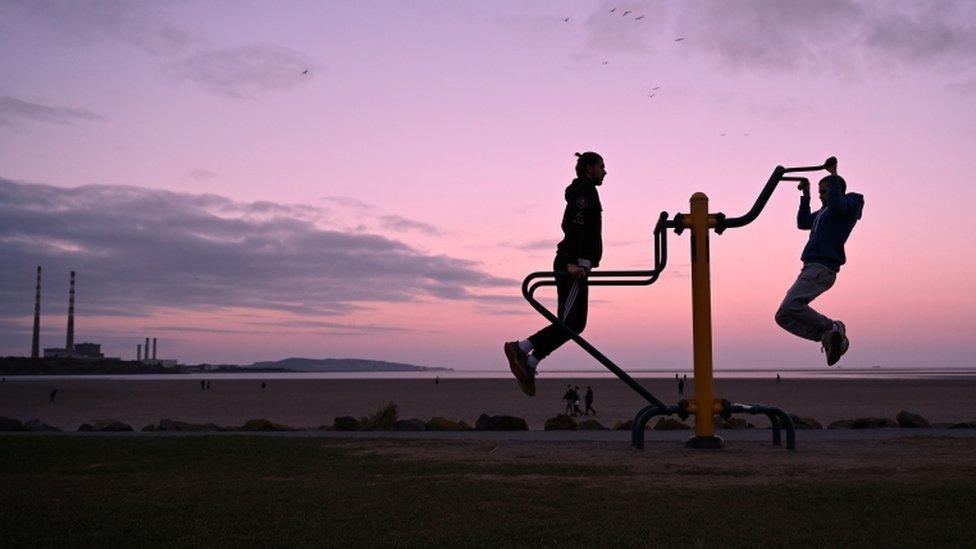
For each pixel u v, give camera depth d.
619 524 3.45
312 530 3.40
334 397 60.19
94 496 4.23
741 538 3.19
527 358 6.16
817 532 3.28
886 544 3.09
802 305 6.55
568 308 6.21
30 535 3.32
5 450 6.30
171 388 93.56
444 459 5.72
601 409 40.59
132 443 6.84
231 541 3.21
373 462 5.53
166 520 3.61
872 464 5.32
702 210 6.52
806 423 9.96
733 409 6.52
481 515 3.68
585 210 6.15
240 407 44.72
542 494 4.18
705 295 6.52
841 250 6.54
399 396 61.28
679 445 6.79
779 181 6.57
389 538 3.25
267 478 4.86
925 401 45.44
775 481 4.59
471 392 71.38
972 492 4.09
